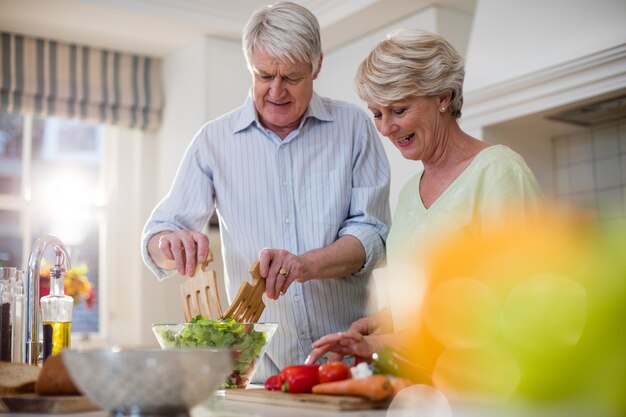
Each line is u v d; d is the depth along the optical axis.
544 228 0.44
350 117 1.99
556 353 0.42
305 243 1.93
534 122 2.96
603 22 2.56
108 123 3.91
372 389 1.04
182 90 3.90
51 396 1.13
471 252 0.48
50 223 3.89
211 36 3.75
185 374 0.85
